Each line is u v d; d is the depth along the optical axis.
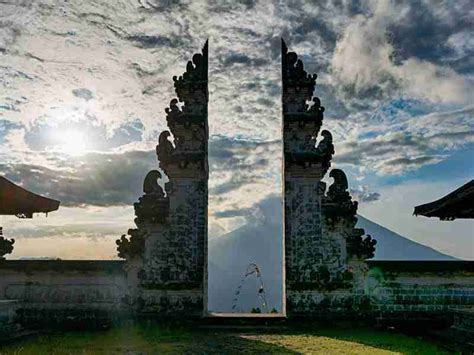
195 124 23.98
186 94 24.42
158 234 23.34
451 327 19.83
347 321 22.36
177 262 23.06
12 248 23.77
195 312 22.64
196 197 23.56
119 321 22.59
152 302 22.81
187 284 22.88
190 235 23.27
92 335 20.41
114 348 16.97
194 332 20.97
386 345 17.72
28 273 23.12
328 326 22.19
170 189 23.61
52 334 20.84
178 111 24.23
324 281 22.73
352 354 15.84
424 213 21.73
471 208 20.47
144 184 23.75
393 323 22.27
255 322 22.44
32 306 22.81
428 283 22.55
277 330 21.36
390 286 22.61
